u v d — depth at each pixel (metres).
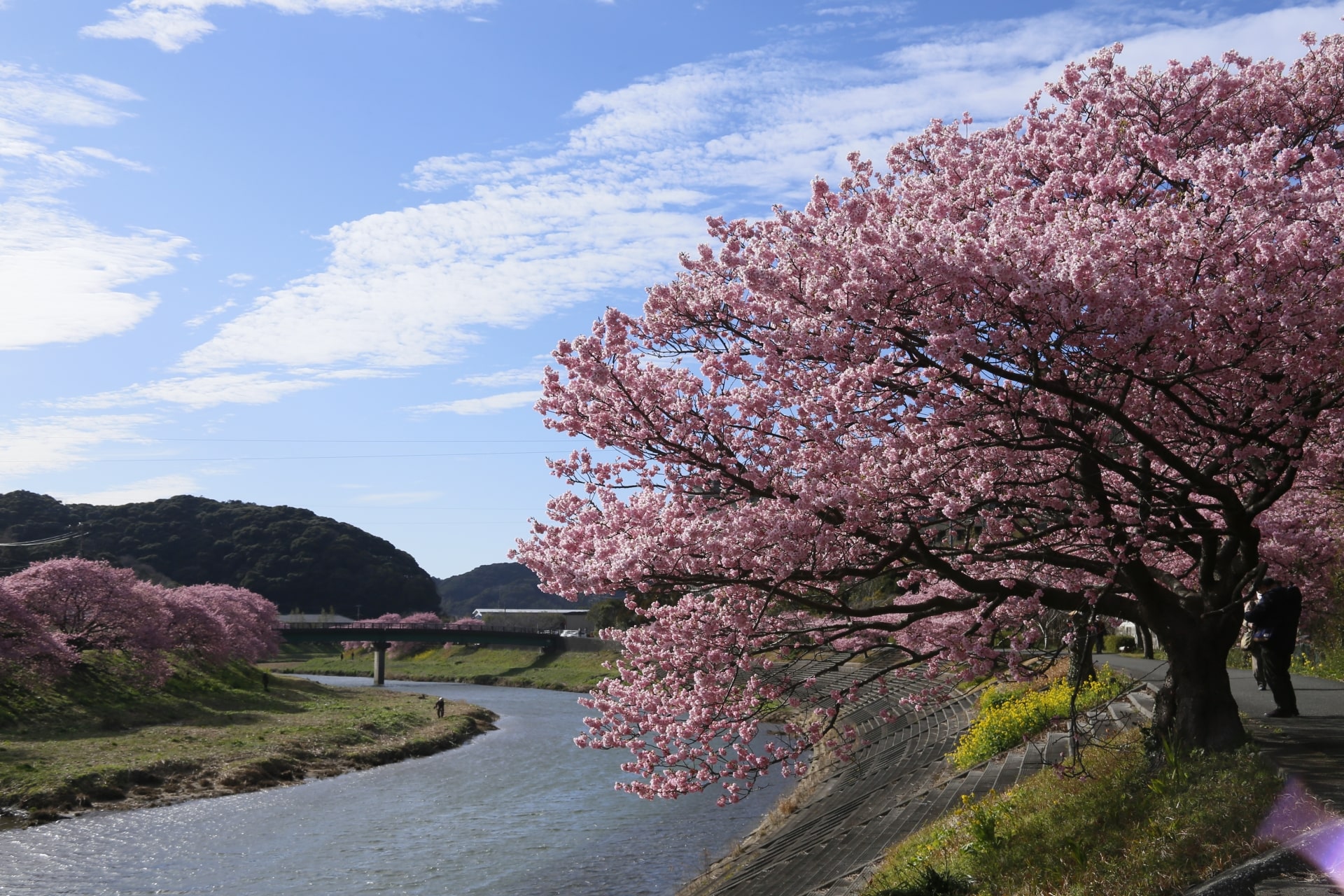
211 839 29.62
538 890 24.44
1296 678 20.53
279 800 35.78
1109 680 20.50
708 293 11.20
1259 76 12.50
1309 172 10.02
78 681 52.31
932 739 25.03
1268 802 8.56
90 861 26.86
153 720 49.84
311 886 24.94
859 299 9.05
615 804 35.03
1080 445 9.63
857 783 24.66
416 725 56.09
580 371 10.97
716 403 10.92
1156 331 8.59
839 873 15.81
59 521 143.50
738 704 12.53
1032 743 16.41
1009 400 9.80
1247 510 10.27
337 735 48.75
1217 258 9.00
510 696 85.38
